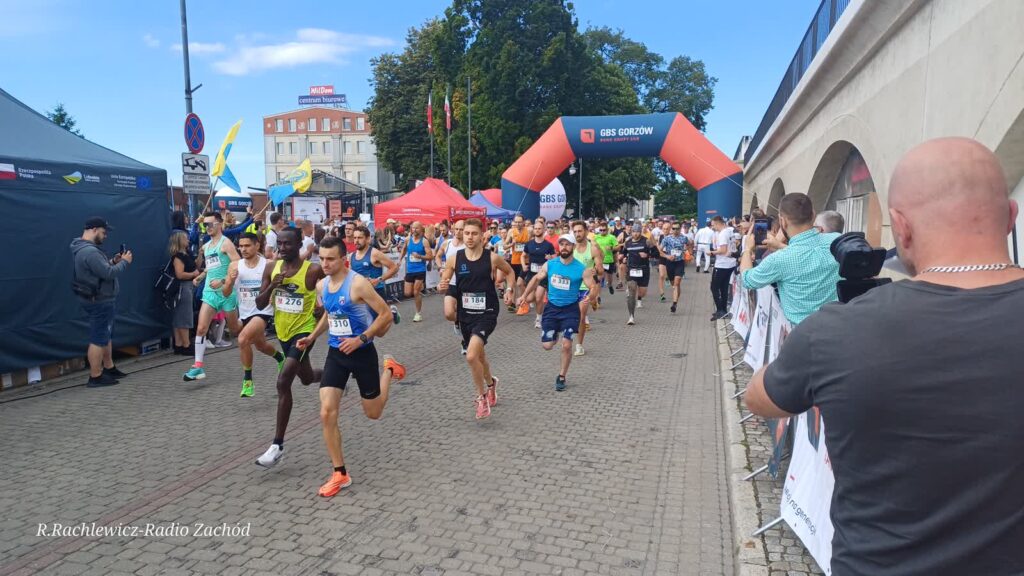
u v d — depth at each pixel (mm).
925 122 7262
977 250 1363
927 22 7238
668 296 15984
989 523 1240
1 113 7617
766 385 1596
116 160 8586
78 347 7762
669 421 6039
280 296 5574
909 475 1294
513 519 4023
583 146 21750
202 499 4305
